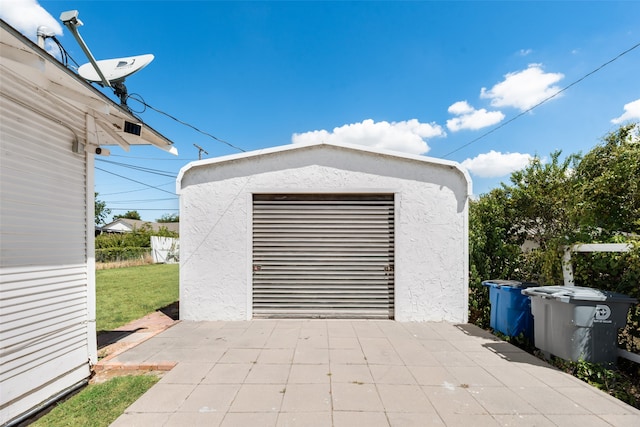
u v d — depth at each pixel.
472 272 5.78
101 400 2.94
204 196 5.55
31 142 2.82
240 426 2.47
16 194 2.65
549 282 4.53
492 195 6.82
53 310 3.03
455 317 5.39
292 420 2.55
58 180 3.16
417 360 3.77
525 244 7.91
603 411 2.68
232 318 5.45
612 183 3.84
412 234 5.49
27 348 2.71
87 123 3.57
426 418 2.58
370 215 5.61
